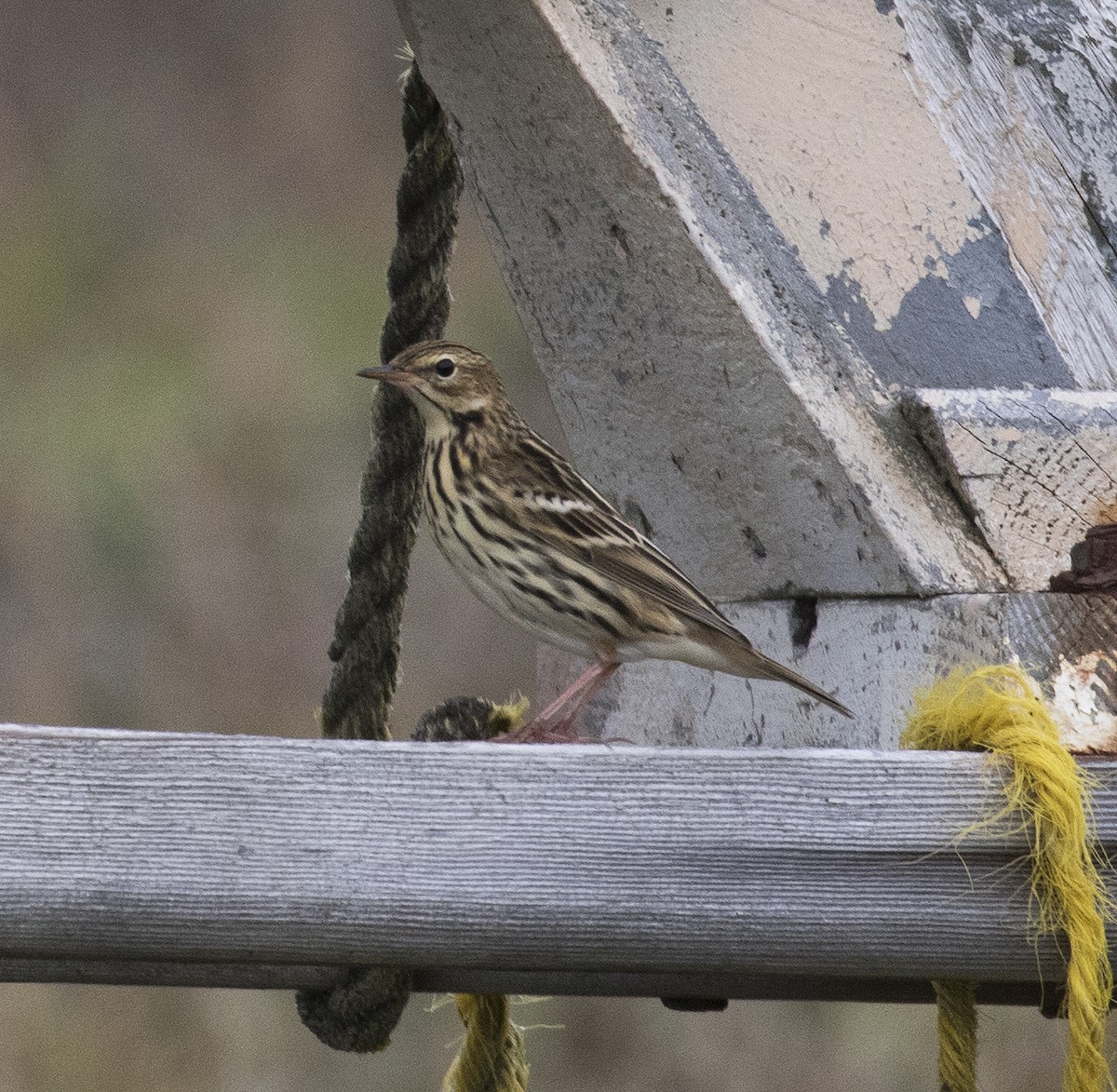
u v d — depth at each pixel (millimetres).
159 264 25438
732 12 9164
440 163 10250
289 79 28109
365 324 24234
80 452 22422
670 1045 17906
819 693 8719
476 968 7277
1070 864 7160
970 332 9000
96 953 7051
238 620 20797
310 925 7051
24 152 26969
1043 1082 16000
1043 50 9805
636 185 8844
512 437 10312
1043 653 8125
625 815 7172
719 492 9328
